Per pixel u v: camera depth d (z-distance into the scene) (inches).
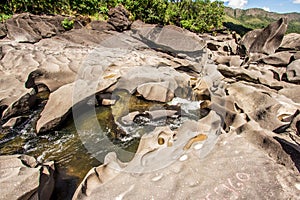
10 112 256.8
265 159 133.1
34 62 370.9
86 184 129.0
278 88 262.1
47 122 235.1
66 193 152.5
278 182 116.7
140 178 128.1
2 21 631.2
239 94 226.7
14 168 124.9
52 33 652.7
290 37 416.8
